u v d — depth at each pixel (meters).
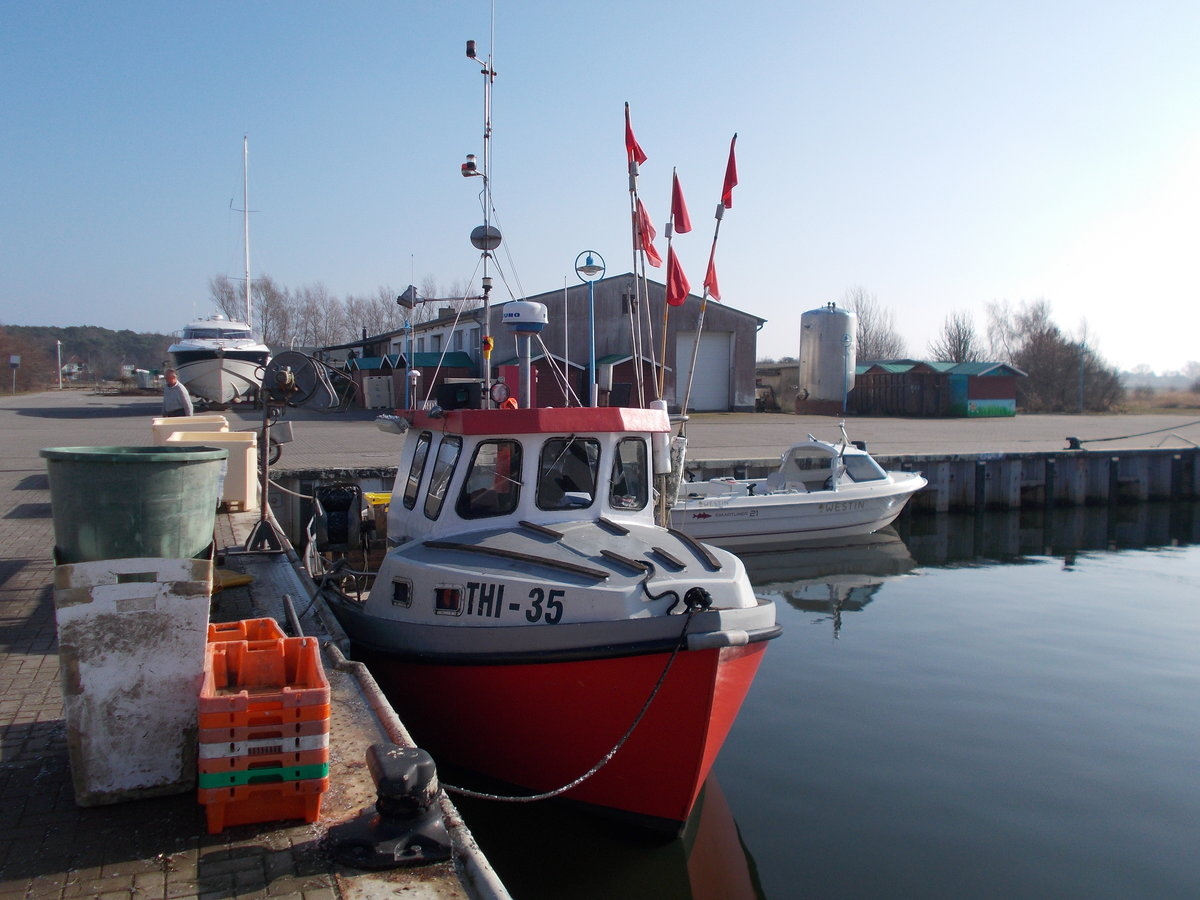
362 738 4.37
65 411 33.75
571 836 5.82
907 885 5.34
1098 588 14.09
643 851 5.71
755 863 5.59
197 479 3.87
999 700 8.53
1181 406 59.06
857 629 11.29
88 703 3.69
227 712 3.47
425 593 5.80
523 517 6.17
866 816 6.20
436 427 6.75
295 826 3.60
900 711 8.23
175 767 3.82
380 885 3.22
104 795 3.75
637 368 7.65
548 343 33.97
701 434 27.30
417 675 5.84
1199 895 5.23
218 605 6.83
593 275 7.61
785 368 46.94
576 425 6.19
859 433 29.45
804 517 16.70
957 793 6.55
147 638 3.74
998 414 41.91
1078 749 7.36
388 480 15.98
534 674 5.35
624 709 5.28
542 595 5.36
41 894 3.12
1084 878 5.41
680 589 5.30
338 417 32.38
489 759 5.88
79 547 3.71
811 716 8.09
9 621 6.73
